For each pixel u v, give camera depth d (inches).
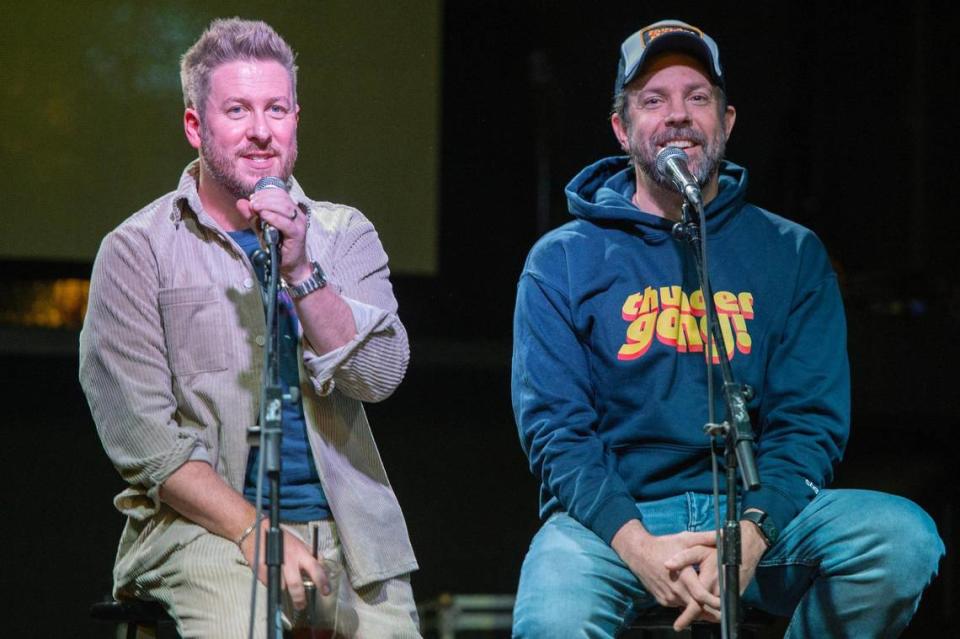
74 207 685.9
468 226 756.0
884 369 722.8
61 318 699.4
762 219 397.4
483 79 763.4
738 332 376.2
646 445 371.9
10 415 682.2
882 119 805.2
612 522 346.3
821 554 349.7
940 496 747.4
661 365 373.1
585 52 776.9
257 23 356.5
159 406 335.9
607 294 382.0
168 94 690.2
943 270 794.2
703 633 345.7
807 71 804.0
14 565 679.1
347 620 330.0
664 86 386.6
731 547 302.0
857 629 346.3
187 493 327.3
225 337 343.6
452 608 670.5
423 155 719.7
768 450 367.9
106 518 689.0
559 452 364.5
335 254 361.4
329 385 334.6
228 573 323.3
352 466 350.0
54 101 682.2
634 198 401.4
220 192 354.3
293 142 354.0
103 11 684.7
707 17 798.5
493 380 737.6
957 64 797.9
